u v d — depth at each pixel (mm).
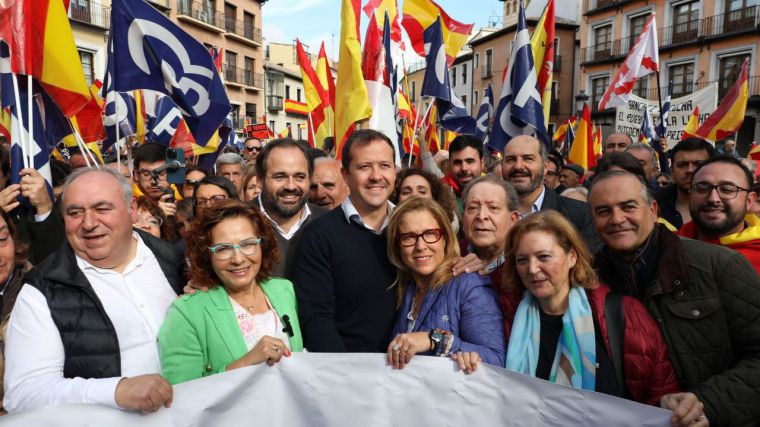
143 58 3859
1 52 3035
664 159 8000
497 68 36406
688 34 25031
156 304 2227
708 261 2055
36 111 3232
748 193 2670
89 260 2096
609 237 2225
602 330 1981
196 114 4055
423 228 2303
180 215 3672
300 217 3158
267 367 2021
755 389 1890
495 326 2203
